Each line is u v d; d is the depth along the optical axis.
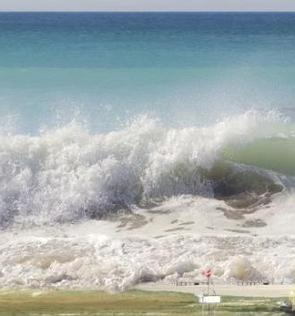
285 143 56.66
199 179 53.00
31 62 100.56
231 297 37.81
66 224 48.97
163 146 54.38
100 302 37.56
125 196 51.66
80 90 79.19
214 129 56.94
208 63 99.12
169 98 74.62
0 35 157.38
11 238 46.59
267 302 37.06
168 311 36.34
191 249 43.28
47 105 71.75
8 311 36.53
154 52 112.06
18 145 53.69
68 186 51.41
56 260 42.31
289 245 43.72
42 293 38.81
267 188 52.22
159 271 40.81
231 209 49.88
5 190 51.03
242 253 42.69
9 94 77.12
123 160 53.22
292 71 91.62
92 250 43.50
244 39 143.75
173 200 51.38
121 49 116.62
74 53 110.94
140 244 44.16
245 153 55.41
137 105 71.56
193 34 163.50
